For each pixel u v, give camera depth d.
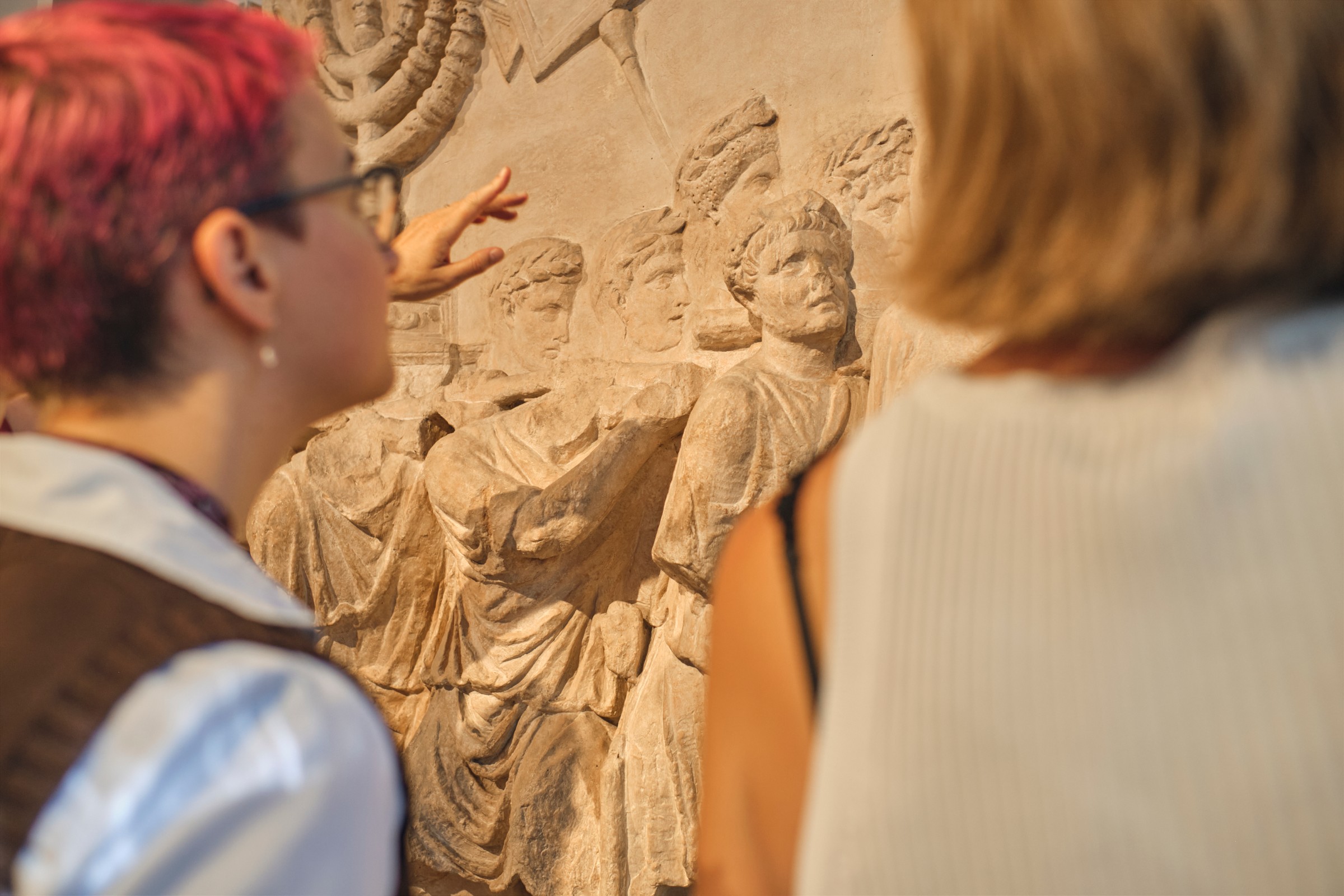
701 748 1.55
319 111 0.54
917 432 0.35
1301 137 0.29
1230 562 0.27
